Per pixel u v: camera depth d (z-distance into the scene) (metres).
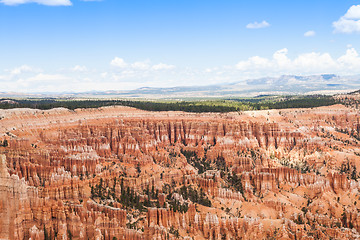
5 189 164.50
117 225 170.50
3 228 161.75
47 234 165.12
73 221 169.12
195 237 187.38
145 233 171.75
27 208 167.50
